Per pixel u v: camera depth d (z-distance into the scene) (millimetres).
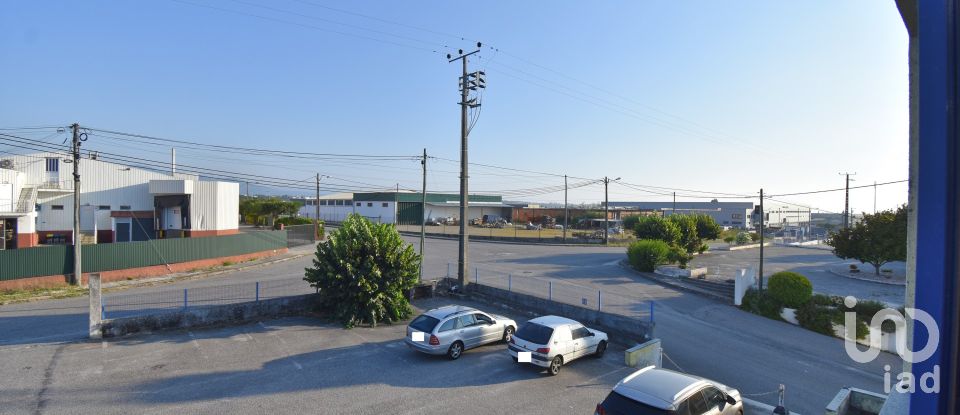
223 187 46406
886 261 35531
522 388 14266
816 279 36312
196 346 17484
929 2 4578
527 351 15438
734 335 22500
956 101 4426
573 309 21234
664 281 33750
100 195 44094
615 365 16391
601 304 26984
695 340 21250
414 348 16766
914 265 5027
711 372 17328
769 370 17906
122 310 22766
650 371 10883
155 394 13328
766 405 14070
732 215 111500
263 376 14836
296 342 18312
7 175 36844
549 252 50688
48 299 24859
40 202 41562
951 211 4445
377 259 21672
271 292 27484
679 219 47719
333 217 100812
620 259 45188
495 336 18344
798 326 24797
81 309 22656
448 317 16922
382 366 15945
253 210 72875
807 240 71500
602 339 17266
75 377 14336
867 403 11852
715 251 55312
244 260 39906
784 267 42875
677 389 9898
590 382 14781
